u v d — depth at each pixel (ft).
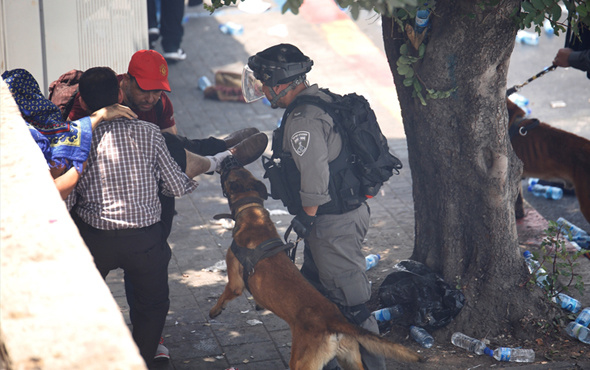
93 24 77.77
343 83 137.18
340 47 156.76
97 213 48.14
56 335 20.30
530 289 63.00
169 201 53.36
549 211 95.25
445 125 60.75
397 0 40.22
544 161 81.66
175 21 144.15
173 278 73.56
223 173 57.31
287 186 51.93
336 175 50.83
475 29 54.85
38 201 28.81
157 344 53.98
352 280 53.21
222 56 152.35
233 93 129.70
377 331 54.29
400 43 60.64
